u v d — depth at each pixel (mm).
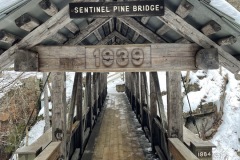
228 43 3088
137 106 11477
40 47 3346
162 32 4184
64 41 4488
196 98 17703
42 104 16406
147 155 6164
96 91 11250
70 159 5121
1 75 15336
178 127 4527
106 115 12484
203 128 16984
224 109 18438
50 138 4406
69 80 18953
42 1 2701
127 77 21125
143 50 3332
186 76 18812
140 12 2914
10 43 3119
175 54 3324
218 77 19500
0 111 14414
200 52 3211
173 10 3125
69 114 5160
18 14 2795
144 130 8453
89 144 7215
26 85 15805
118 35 8008
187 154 3246
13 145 13234
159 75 21000
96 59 3346
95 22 4559
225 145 16500
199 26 3229
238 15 2785
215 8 2771
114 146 6996
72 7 2926
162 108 5508
